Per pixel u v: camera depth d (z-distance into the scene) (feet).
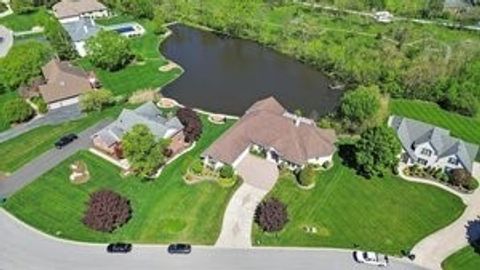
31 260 247.70
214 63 465.88
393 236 275.39
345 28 536.83
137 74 429.38
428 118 392.27
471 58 462.19
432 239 274.98
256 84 434.30
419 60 449.89
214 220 276.82
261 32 518.37
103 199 266.16
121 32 497.46
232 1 551.18
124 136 298.56
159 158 300.20
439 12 585.22
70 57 438.81
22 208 277.64
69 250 254.27
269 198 292.20
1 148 323.16
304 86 437.58
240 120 342.64
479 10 583.58
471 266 260.01
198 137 341.62
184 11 546.26
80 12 520.01
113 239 261.44
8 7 549.13
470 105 393.70
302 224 278.26
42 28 495.41
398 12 590.96
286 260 256.32
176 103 390.42
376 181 313.53
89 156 318.65
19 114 344.08
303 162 309.83
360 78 439.63
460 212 294.25
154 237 264.31
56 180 298.15
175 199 289.12
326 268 253.24
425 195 305.53
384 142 301.63
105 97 366.63
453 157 315.37
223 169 302.04
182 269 248.52
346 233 274.98
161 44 494.18
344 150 339.77
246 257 256.52
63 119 357.20
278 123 326.24
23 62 388.37
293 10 571.69
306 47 486.38
